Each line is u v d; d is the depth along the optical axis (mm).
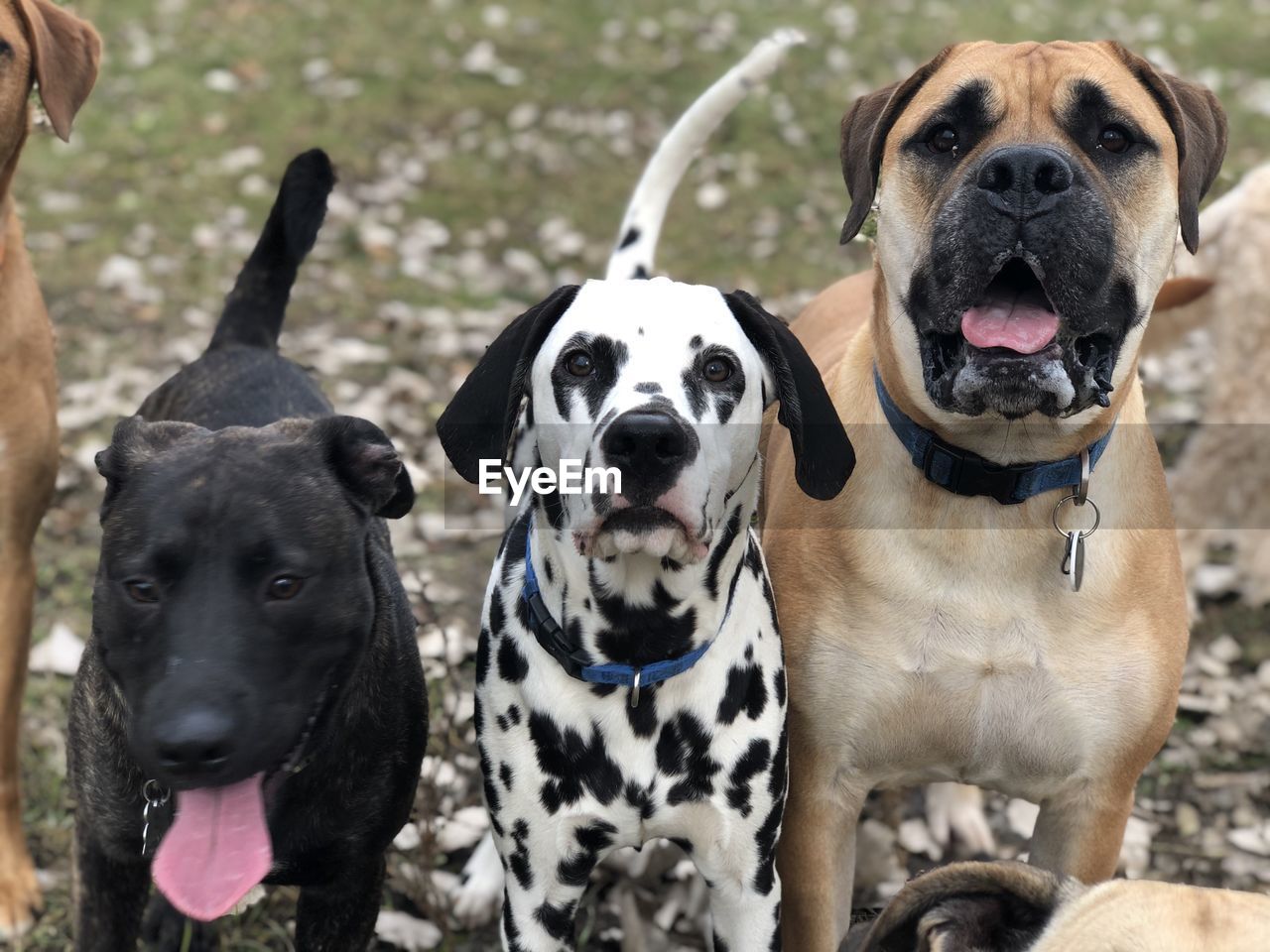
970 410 1009
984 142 1035
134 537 942
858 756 1122
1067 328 996
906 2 4090
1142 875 1375
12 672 1268
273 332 1376
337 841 1048
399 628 1094
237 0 3605
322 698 985
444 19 3586
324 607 964
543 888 1062
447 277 2465
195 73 3191
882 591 1088
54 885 1306
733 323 1015
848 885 1165
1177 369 2225
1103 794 1110
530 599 1043
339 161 2848
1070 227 972
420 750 1105
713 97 1454
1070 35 3885
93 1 3525
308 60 3301
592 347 979
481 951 1275
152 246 2490
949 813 1422
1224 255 1685
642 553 970
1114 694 1082
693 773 1035
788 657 1117
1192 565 1737
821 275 2531
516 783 1044
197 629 923
